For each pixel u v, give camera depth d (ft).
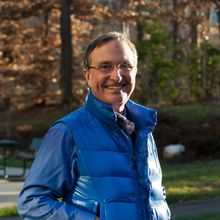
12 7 142.31
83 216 12.62
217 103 107.86
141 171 13.02
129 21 136.36
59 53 151.43
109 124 13.12
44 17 149.69
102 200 12.69
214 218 37.68
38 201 12.86
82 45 151.53
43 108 142.51
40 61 149.79
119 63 13.33
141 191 12.95
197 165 68.64
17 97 148.46
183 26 151.94
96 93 13.42
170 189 47.98
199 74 115.14
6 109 124.36
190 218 37.73
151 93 108.47
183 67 114.11
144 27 108.99
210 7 138.72
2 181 60.90
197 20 136.98
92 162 12.87
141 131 13.50
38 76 149.38
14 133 103.30
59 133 13.12
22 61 148.87
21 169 70.49
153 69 108.47
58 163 13.02
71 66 124.47
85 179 12.86
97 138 13.06
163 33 108.47
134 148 13.24
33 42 149.18
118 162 12.91
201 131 78.95
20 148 95.20
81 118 13.25
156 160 13.74
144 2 138.31
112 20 145.18
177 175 56.29
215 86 114.93
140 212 12.78
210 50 116.16
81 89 141.59
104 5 143.95
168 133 81.15
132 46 13.62
